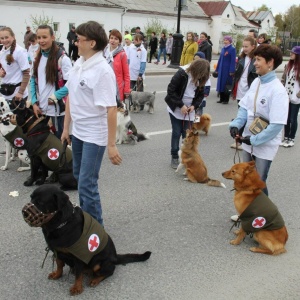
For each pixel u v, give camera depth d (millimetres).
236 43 41688
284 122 3723
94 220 3105
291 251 3896
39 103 5195
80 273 3023
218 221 4492
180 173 5949
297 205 5051
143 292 3143
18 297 3010
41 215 2711
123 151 6859
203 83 5617
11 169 5656
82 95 3277
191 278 3367
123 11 30859
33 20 25078
